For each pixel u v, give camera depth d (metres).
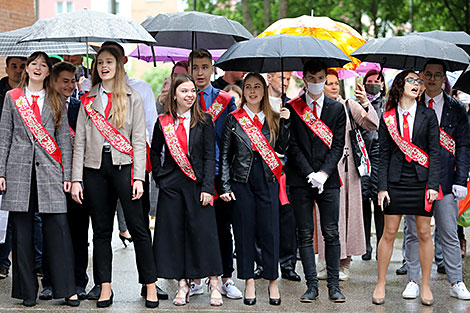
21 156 6.45
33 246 6.56
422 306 6.75
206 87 7.02
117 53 6.43
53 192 6.45
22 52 7.76
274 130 6.68
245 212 6.65
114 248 9.63
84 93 6.88
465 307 6.73
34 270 6.58
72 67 6.97
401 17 23.39
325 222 6.84
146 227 6.59
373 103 8.58
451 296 7.12
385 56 7.50
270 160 6.63
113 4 21.05
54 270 6.48
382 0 22.73
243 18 24.91
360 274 8.09
